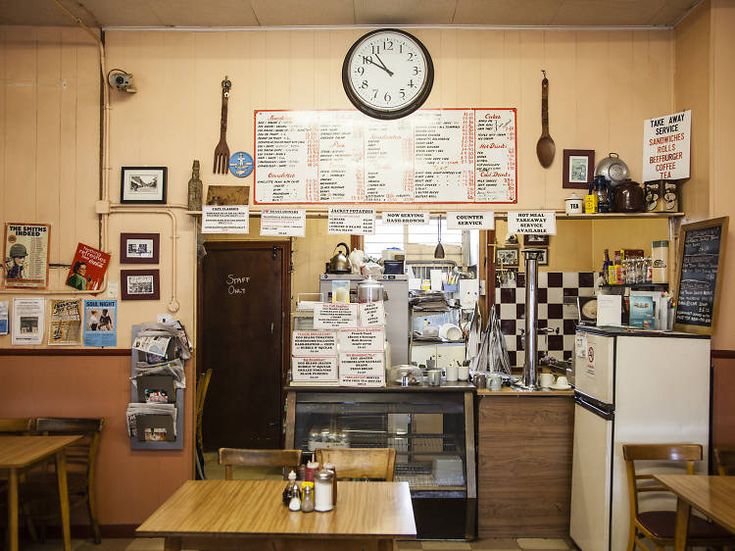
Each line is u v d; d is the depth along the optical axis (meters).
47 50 4.27
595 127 4.23
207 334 6.47
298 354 4.02
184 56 4.28
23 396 4.16
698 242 3.82
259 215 4.28
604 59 4.25
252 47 4.28
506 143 4.23
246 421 6.43
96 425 3.96
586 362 3.74
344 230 4.16
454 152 4.23
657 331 3.51
